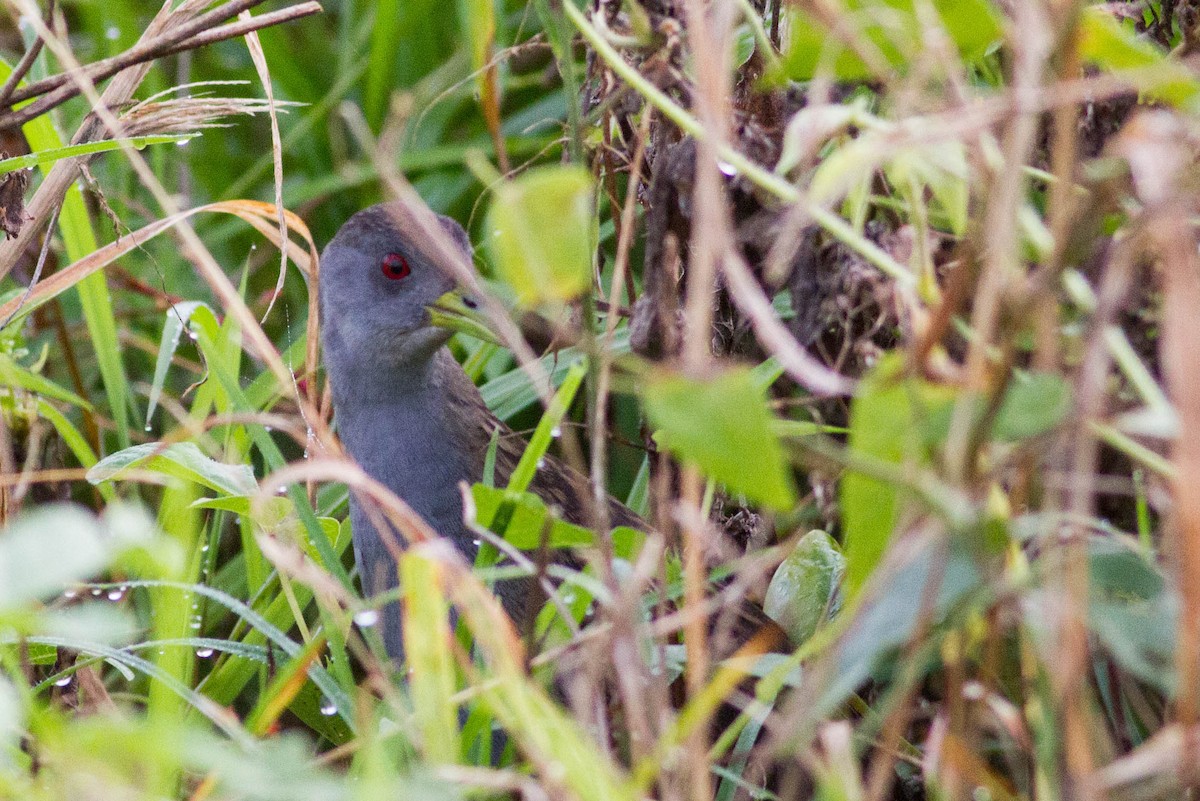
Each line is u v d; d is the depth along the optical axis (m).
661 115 5.10
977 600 3.44
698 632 3.99
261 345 6.18
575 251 3.43
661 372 3.42
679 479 6.11
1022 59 3.47
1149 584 3.72
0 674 5.02
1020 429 3.38
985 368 3.69
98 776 3.15
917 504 3.36
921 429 3.41
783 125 5.26
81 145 5.77
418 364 6.68
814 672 3.70
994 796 3.89
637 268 7.75
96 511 7.61
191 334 6.68
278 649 5.96
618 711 4.54
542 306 6.52
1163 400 3.59
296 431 5.47
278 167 6.20
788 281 5.39
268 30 9.65
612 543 4.55
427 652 3.78
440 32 9.80
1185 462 3.09
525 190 3.35
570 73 4.81
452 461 6.75
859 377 5.08
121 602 6.52
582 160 4.86
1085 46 3.77
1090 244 3.77
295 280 9.09
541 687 4.21
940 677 5.27
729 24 3.90
